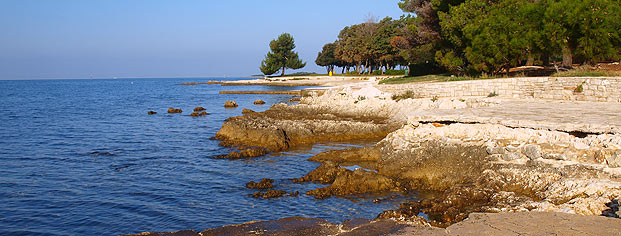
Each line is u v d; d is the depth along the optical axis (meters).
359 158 16.61
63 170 16.64
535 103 22.27
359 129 22.97
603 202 9.00
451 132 15.31
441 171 13.32
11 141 23.58
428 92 31.12
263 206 12.11
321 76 99.81
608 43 26.56
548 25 27.69
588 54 27.38
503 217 8.08
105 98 64.12
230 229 8.40
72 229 10.84
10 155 19.55
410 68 55.97
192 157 18.73
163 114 38.19
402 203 11.33
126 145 22.06
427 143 14.70
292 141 21.44
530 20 29.70
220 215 11.58
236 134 22.45
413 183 13.23
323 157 17.39
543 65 39.50
